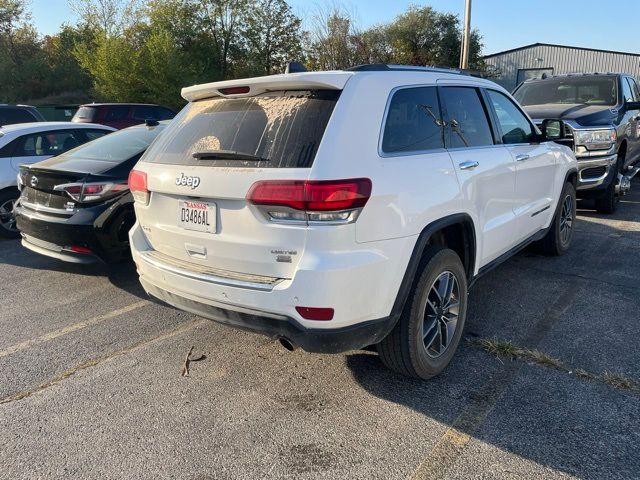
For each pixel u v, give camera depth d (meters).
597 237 6.53
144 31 32.47
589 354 3.56
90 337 4.05
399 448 2.67
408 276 2.92
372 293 2.73
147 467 2.58
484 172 3.67
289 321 2.67
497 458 2.57
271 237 2.67
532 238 4.96
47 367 3.59
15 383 3.39
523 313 4.27
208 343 3.91
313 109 2.77
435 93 3.47
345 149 2.66
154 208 3.29
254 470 2.55
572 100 8.56
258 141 2.80
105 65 28.12
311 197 2.53
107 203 4.80
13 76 35.75
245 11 33.94
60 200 4.89
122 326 4.24
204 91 3.22
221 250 2.90
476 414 2.93
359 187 2.61
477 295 4.68
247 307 2.79
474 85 3.96
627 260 5.57
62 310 4.60
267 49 35.62
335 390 3.22
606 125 7.27
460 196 3.33
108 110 15.60
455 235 3.64
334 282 2.57
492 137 4.04
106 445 2.76
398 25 35.75
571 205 5.84
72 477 2.53
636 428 2.77
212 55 33.88
